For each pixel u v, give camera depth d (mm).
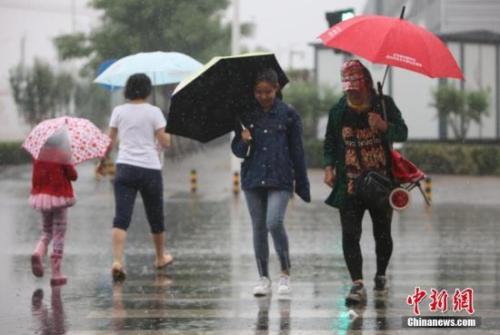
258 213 17750
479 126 85125
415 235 30188
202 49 76062
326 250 25312
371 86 16766
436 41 16344
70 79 92312
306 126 85938
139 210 38094
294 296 17844
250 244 26859
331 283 19438
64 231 19828
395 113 16875
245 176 17594
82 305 17078
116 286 19266
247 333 14578
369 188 16547
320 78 87062
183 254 24516
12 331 14828
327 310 16422
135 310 16547
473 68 85188
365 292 17734
